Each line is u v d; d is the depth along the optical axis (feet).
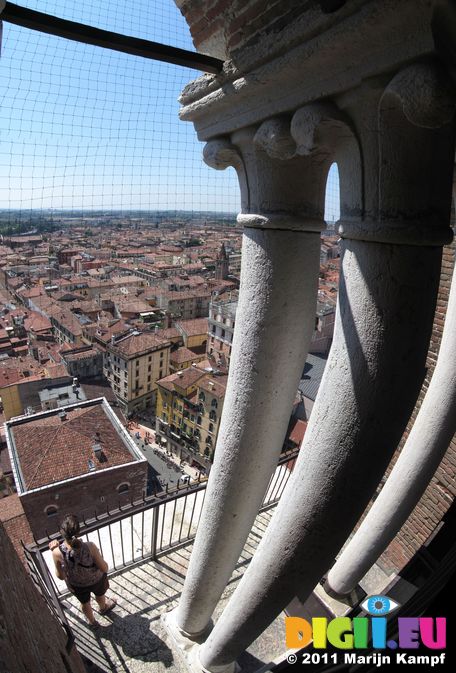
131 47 5.23
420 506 17.16
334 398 5.72
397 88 4.15
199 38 6.48
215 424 106.11
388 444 5.65
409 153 4.59
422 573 14.19
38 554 12.01
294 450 17.62
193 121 7.23
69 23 4.81
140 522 17.63
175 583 14.92
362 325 5.26
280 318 6.95
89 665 12.21
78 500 56.39
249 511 8.96
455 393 11.06
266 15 5.19
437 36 3.91
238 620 8.94
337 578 14.56
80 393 87.25
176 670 12.15
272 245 6.61
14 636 4.52
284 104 5.45
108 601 13.98
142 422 130.72
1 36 4.58
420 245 4.90
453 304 10.77
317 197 6.46
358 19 4.13
